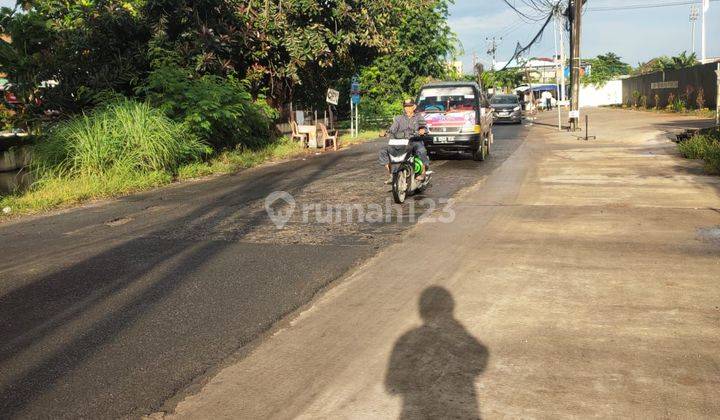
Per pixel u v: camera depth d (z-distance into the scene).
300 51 19.83
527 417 3.13
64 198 11.01
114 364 4.00
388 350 4.04
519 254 6.31
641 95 46.81
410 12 31.89
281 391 3.54
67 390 3.66
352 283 5.55
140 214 9.62
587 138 20.70
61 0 18.44
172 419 3.28
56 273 6.32
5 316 5.07
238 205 10.09
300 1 20.23
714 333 4.12
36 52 16.72
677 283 5.20
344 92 32.25
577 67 25.11
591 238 6.91
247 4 19.94
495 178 12.16
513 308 4.72
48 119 15.74
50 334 4.60
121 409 3.41
